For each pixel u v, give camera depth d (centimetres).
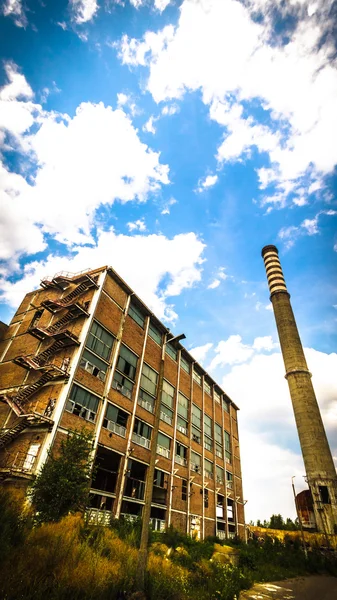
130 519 2222
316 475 4731
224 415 4888
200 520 3288
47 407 2088
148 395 3031
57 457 1773
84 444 1736
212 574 1488
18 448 1973
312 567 2777
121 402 2588
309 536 4231
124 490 2361
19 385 2502
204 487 3550
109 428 2384
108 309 2773
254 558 2355
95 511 2002
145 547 975
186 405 3766
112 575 916
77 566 880
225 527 3831
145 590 927
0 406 2416
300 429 5150
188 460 3428
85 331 2436
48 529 1152
